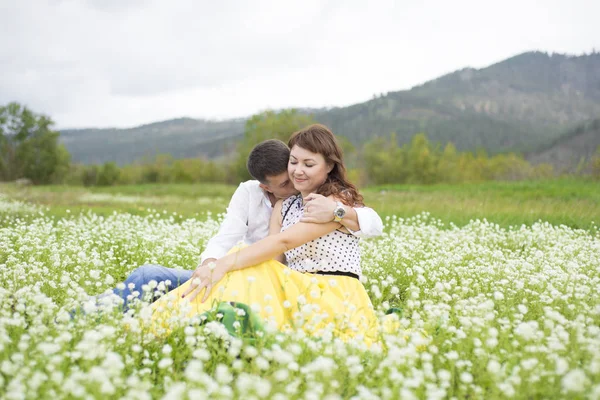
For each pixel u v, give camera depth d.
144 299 3.58
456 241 7.51
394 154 76.19
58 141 78.12
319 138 3.83
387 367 2.75
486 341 3.00
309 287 3.54
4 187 29.11
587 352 2.94
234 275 3.63
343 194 3.87
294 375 2.78
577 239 8.12
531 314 4.05
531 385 2.60
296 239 3.70
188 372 2.37
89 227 8.73
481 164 85.00
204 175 79.19
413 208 14.14
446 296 4.09
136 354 2.88
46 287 4.34
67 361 2.75
